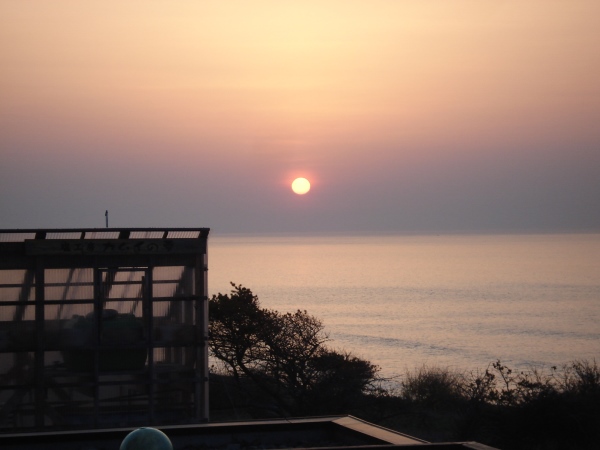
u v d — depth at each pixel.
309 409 23.28
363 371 24.42
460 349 68.44
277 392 23.75
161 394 15.38
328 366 23.89
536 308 109.88
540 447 23.09
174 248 15.55
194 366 15.59
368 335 78.19
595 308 109.38
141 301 15.44
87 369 15.09
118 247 15.27
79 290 15.13
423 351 66.62
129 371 15.27
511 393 23.89
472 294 133.12
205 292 15.72
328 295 130.00
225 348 24.08
